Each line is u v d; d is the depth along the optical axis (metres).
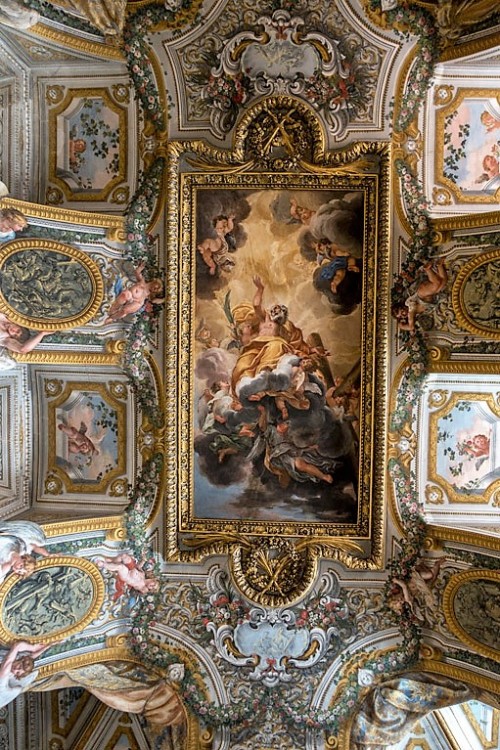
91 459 12.33
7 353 11.22
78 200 11.88
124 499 12.21
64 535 11.40
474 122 11.55
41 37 10.73
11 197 11.48
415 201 11.53
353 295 11.58
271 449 11.91
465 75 11.24
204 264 11.62
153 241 11.66
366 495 11.80
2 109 11.54
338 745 11.82
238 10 10.95
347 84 11.27
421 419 12.00
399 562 11.91
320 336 11.73
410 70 11.19
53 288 11.27
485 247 11.08
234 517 12.01
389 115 11.37
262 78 11.27
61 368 12.17
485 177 11.67
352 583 12.04
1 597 10.62
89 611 11.74
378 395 11.62
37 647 11.08
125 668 11.93
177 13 10.96
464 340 11.41
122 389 12.09
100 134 11.73
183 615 12.12
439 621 11.65
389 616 11.95
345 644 12.01
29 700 13.62
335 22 10.98
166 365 11.75
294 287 11.66
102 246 11.48
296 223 11.54
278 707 11.94
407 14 10.80
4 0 10.01
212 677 12.01
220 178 11.38
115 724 13.56
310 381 11.80
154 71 11.33
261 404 11.88
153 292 11.71
